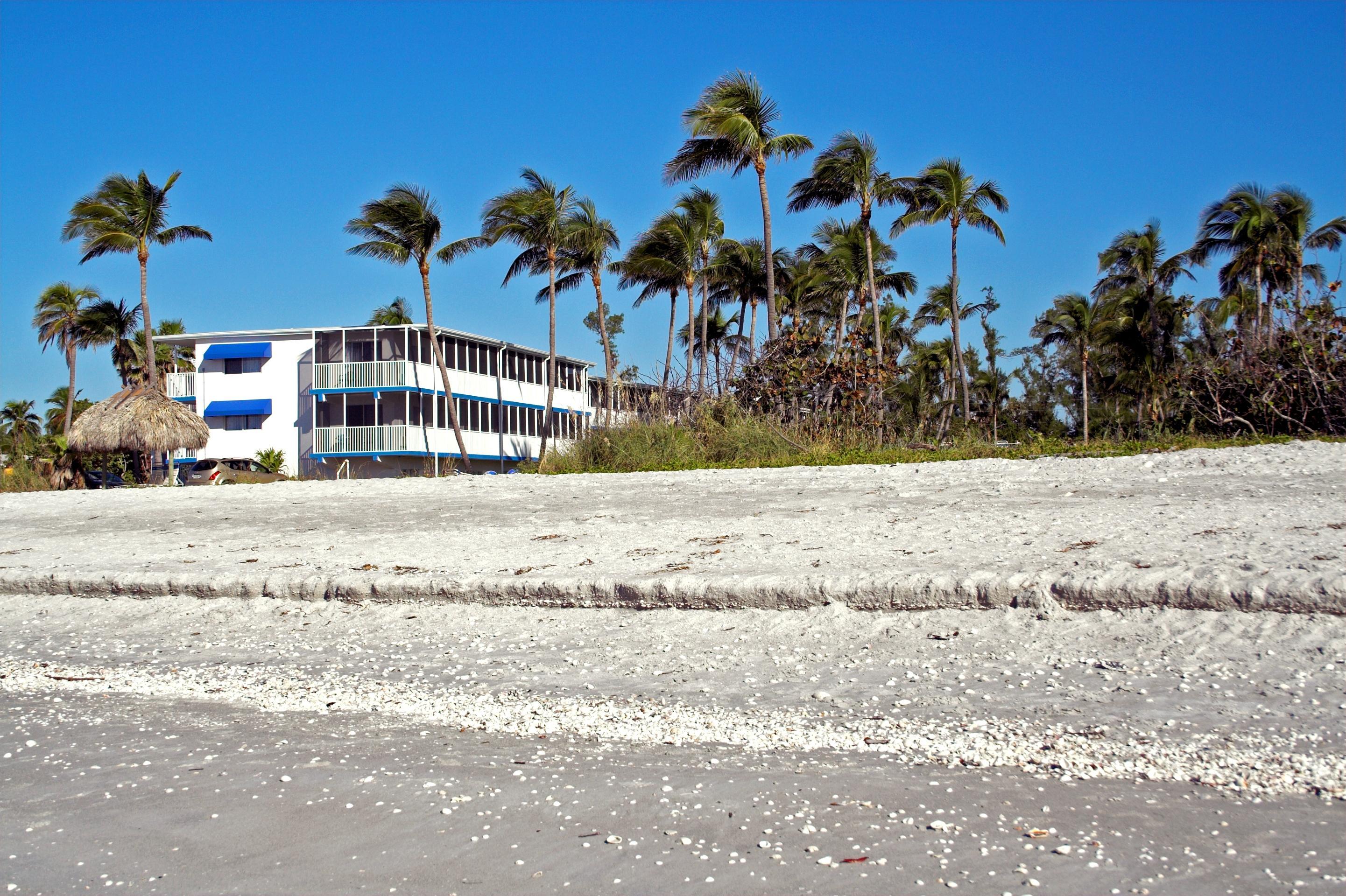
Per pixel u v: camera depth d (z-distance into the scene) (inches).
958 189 1364.4
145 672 297.4
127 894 142.8
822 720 216.1
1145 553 306.5
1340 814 152.9
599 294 1501.0
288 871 148.5
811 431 849.5
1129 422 1026.1
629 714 227.9
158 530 546.3
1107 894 130.3
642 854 149.9
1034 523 386.9
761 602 302.0
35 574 412.2
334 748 211.2
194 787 188.4
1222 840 145.3
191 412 1252.5
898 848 148.0
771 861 145.2
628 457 791.1
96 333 1892.2
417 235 1470.2
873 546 362.6
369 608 349.7
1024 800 164.9
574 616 320.2
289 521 545.0
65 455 1163.9
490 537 450.9
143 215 1429.6
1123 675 228.7
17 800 184.7
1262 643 236.5
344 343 1760.6
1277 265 1202.6
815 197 1246.9
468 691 255.8
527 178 1446.9
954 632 269.3
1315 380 773.3
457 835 160.2
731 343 1866.4
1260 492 433.1
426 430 1699.1
